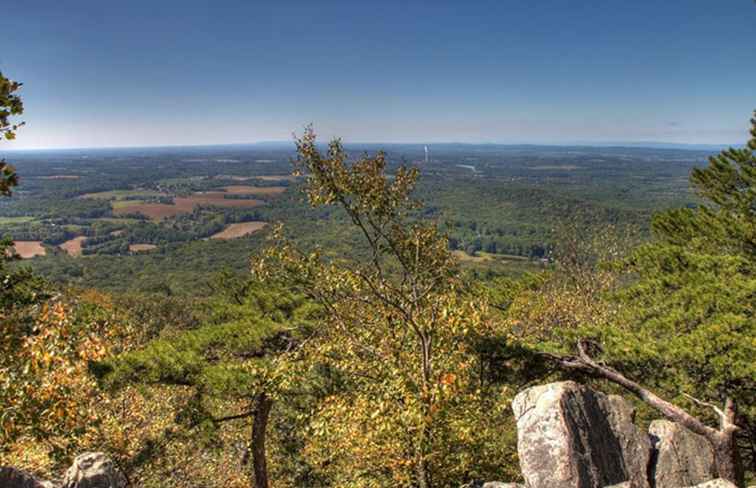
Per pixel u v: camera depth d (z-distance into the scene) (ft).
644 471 33.91
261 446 51.11
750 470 54.54
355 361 40.65
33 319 29.50
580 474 31.09
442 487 39.09
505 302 64.28
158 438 51.21
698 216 68.64
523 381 48.73
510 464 48.06
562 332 47.73
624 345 42.80
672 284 50.52
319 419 39.75
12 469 26.05
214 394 43.21
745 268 52.65
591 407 34.68
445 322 35.70
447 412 34.94
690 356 39.55
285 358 41.88
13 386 26.13
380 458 41.32
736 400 41.06
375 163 32.48
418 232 34.19
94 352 30.22
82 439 38.81
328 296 36.83
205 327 52.24
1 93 24.35
